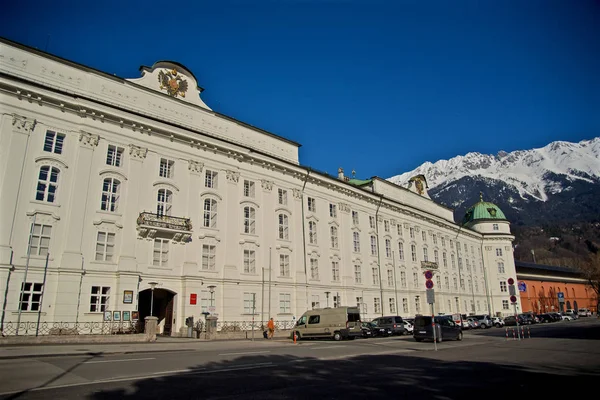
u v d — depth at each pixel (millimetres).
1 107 25859
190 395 10180
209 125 36500
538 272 92250
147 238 30625
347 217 49031
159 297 33562
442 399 9852
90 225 28062
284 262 39938
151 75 33719
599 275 91250
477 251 80375
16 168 25750
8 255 24500
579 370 14523
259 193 39188
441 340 29344
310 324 33812
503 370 14570
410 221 60969
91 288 27359
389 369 14734
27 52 27625
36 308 25172
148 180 31641
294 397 10055
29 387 10844
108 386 11078
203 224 34156
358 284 48094
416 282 58969
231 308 34156
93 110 29234
